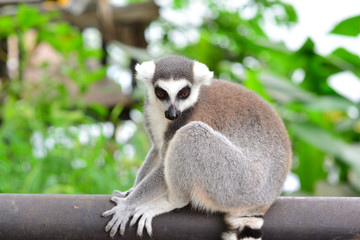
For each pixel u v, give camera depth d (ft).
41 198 13.65
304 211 13.84
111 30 42.01
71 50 36.24
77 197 13.91
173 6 52.65
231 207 15.67
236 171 15.88
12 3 42.78
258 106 17.19
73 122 31.55
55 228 13.47
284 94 32.48
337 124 37.19
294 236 13.93
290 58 39.40
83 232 13.73
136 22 43.60
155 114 18.42
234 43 48.52
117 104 36.88
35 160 26.68
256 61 47.50
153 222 14.38
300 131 31.01
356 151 31.40
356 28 35.32
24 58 37.01
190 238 14.32
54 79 34.32
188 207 15.93
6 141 29.81
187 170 15.71
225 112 17.22
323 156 33.42
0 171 20.43
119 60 44.96
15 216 13.34
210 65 45.50
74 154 27.40
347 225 13.47
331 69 37.68
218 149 15.92
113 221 14.06
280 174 16.43
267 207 15.20
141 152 28.96
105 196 14.55
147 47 46.88
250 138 16.66
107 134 36.40
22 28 36.37
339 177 35.12
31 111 30.76
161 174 16.28
